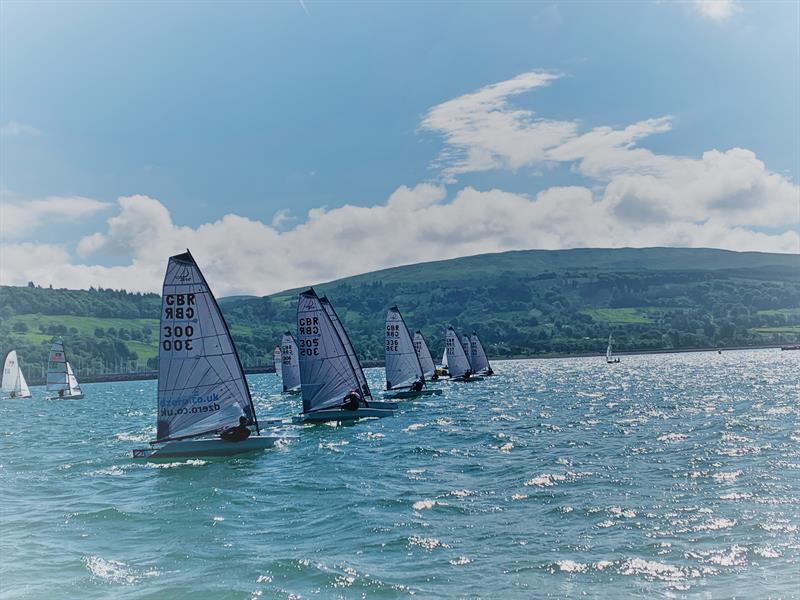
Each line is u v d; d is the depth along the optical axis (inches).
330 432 2020.2
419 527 959.6
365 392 2566.4
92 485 1362.0
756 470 1280.8
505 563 805.9
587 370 7185.0
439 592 724.7
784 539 862.5
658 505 1042.7
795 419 2103.8
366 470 1403.8
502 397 3425.2
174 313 1609.3
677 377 5054.1
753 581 733.3
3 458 1819.6
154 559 857.5
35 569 827.4
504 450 1628.9
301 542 910.4
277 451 1678.2
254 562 832.3
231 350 1653.5
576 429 2005.4
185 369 1619.1
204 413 1633.9
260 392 4943.4
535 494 1138.0
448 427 2119.8
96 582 780.0
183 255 1609.3
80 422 2997.0
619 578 752.3
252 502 1147.3
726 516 970.7
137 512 1104.8
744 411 2400.3
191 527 1002.7
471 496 1138.7
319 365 2239.2
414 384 3292.3
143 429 2500.0
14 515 1112.8
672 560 802.8
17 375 5442.9
